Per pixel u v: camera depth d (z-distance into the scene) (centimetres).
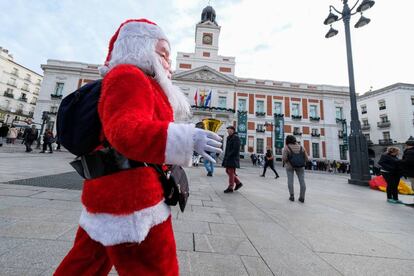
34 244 178
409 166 521
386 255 216
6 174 475
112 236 68
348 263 195
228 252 199
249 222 294
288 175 482
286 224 297
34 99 4834
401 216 395
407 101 3428
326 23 1095
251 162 2895
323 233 271
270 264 182
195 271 162
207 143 61
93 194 73
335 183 975
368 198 585
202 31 3559
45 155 1140
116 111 62
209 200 415
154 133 57
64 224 224
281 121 3048
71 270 85
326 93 3272
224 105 3188
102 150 75
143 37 87
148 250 75
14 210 252
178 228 250
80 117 75
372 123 3841
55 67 3155
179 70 3444
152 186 74
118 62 84
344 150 3116
